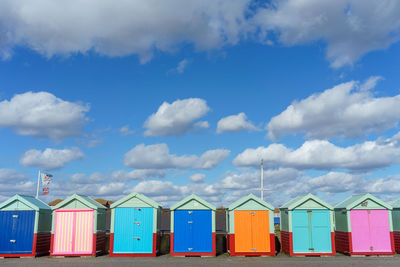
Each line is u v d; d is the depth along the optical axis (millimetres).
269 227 25812
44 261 23250
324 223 25797
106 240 29062
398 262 22141
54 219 25891
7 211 25641
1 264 22000
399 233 26578
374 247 25391
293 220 25812
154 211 25922
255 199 26047
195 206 25906
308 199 26031
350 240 25438
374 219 25750
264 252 25469
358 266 20703
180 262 22531
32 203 25828
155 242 25500
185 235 25609
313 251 25406
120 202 26000
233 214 25922
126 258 24641
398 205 27047
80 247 25469
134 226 25766
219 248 29062
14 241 25250
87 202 25938
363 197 25922
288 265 21156
